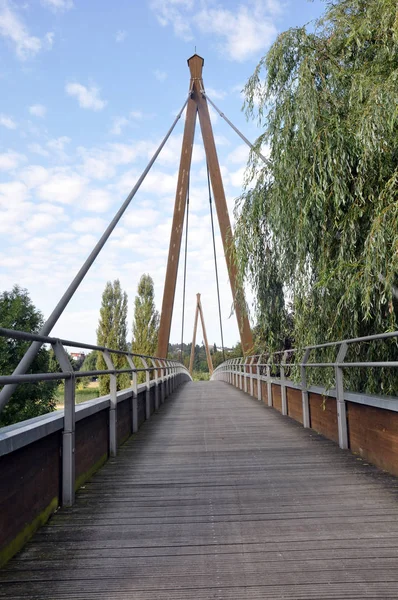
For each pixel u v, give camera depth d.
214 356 60.78
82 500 2.97
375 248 3.55
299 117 4.30
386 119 3.70
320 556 2.00
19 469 2.21
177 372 17.95
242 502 2.86
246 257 5.47
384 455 3.51
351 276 3.88
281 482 3.31
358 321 4.30
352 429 4.28
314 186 4.09
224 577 1.84
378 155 3.83
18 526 2.18
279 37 4.88
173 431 6.07
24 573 1.92
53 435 2.75
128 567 1.96
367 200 4.02
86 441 3.51
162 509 2.76
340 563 1.93
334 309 4.50
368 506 2.69
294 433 5.59
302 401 6.13
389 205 3.52
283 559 1.99
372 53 4.36
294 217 4.46
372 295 3.82
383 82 3.83
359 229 4.08
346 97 4.38
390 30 3.93
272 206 4.81
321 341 4.83
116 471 3.79
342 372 4.44
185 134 21.55
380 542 2.14
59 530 2.42
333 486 3.14
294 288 4.86
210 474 3.63
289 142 4.55
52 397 14.73
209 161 21.00
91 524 2.51
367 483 3.19
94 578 1.86
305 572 1.86
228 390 15.90
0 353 14.56
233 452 4.52
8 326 17.83
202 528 2.41
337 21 4.55
